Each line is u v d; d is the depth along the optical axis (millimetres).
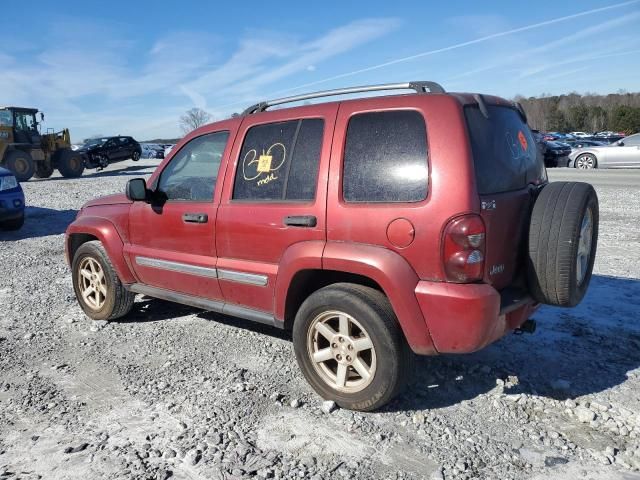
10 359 4375
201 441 3148
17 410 3557
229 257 4062
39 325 5168
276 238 3707
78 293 5383
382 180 3270
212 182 4223
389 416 3393
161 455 3025
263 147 3912
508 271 3312
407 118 3264
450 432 3186
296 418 3391
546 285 3299
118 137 29719
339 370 3471
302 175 3639
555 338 4512
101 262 5043
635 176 17062
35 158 22469
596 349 4293
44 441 3188
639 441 3072
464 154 3045
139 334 4887
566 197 3299
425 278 3113
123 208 4918
